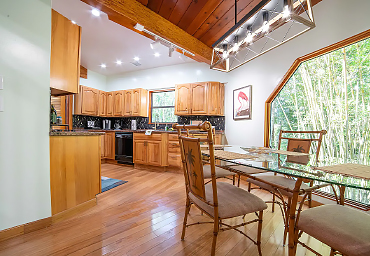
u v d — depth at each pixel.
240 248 1.36
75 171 1.87
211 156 1.03
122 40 3.32
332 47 1.98
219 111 3.90
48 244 1.36
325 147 2.16
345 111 1.94
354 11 1.79
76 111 4.53
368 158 1.73
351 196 1.82
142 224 1.68
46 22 1.63
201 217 1.83
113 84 5.41
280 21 1.30
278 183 1.50
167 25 2.63
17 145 1.45
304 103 2.41
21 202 1.47
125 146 4.31
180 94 4.16
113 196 2.37
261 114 3.01
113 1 2.07
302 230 0.92
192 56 3.30
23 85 1.48
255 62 3.14
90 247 1.33
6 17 1.39
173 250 1.32
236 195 1.26
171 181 3.08
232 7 2.32
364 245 0.70
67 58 1.88
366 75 1.76
